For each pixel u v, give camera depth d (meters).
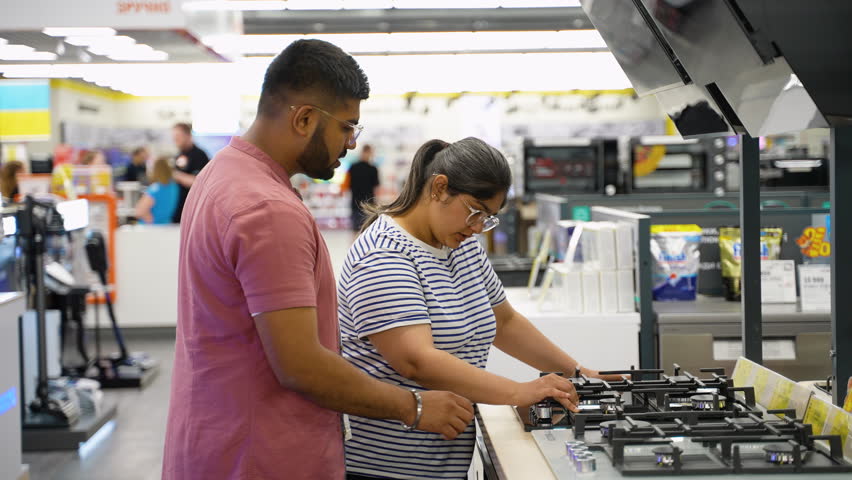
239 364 1.69
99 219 8.94
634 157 9.16
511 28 11.64
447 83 13.48
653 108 17.59
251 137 1.75
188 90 12.13
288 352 1.62
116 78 8.91
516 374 3.68
